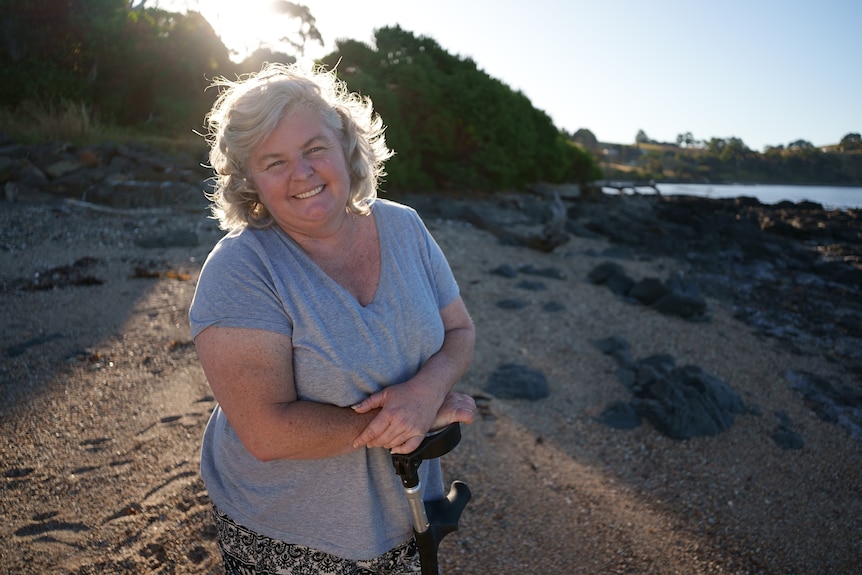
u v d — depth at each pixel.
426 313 1.52
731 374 6.66
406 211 1.63
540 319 7.48
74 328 5.45
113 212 9.86
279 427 1.32
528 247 11.34
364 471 1.44
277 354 1.34
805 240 18.53
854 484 4.81
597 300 8.45
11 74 14.62
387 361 1.44
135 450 3.55
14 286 6.38
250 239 1.40
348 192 1.44
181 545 2.75
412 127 17.41
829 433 5.64
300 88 1.38
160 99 16.55
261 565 1.47
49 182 10.45
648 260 11.98
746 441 5.29
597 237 13.82
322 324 1.38
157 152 12.60
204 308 1.33
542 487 3.91
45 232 8.53
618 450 4.91
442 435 1.45
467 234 11.89
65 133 12.89
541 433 4.92
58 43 16.42
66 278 6.73
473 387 5.62
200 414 4.01
